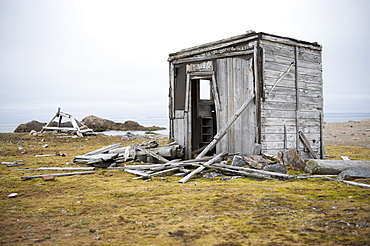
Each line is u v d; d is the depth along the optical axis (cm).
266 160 994
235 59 1143
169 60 1358
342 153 1509
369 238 359
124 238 381
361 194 614
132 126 5700
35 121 4494
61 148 1897
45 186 803
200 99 1480
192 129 1455
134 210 529
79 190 743
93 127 5259
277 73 1126
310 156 1227
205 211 507
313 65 1259
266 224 426
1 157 1455
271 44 1113
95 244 360
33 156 1496
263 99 1073
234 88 1147
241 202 564
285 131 1141
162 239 372
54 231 419
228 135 1152
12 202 621
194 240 366
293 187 712
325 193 636
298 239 362
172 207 542
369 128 3134
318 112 1270
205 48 1233
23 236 397
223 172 936
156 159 1188
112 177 939
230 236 378
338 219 442
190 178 891
